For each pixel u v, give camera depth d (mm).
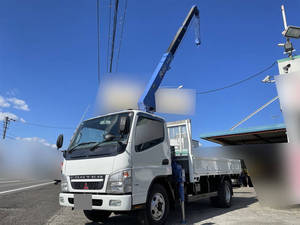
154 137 4793
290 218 5297
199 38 10055
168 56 8375
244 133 15234
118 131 4398
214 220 5238
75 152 4605
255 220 5113
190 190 5809
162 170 4727
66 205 4328
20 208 7121
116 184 3816
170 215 6027
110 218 5938
